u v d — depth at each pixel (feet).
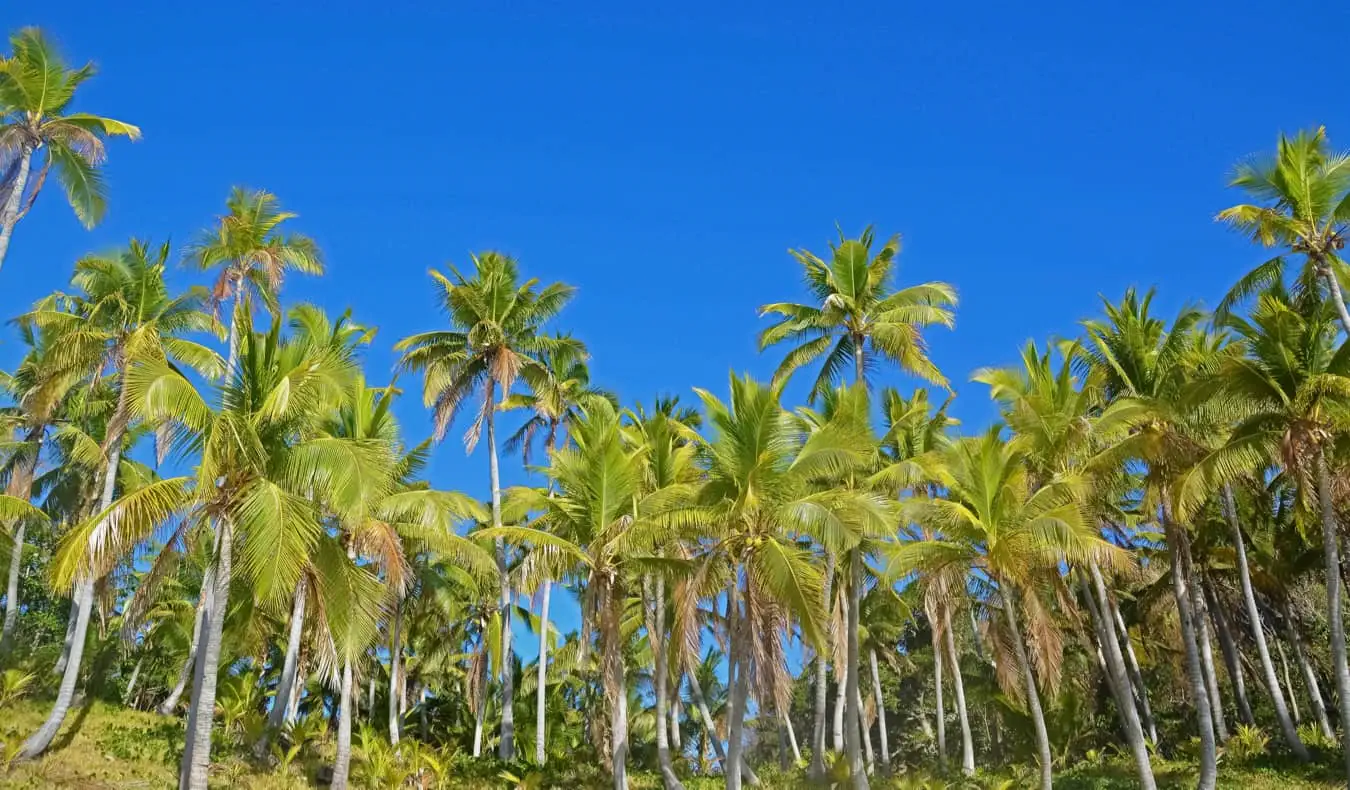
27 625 121.19
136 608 56.85
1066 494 73.61
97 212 81.82
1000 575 72.90
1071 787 90.43
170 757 79.97
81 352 78.59
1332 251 73.87
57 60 77.46
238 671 125.80
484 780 90.68
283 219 98.78
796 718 172.86
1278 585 105.09
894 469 81.35
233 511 57.52
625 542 73.10
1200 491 72.08
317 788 80.38
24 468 95.86
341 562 61.52
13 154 75.31
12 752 70.59
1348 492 73.67
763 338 92.79
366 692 143.43
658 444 84.58
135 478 103.71
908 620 132.36
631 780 104.73
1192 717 126.82
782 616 69.56
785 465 70.69
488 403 100.78
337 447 58.54
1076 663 120.26
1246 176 76.07
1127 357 83.46
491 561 80.28
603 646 77.56
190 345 76.13
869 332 90.17
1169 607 115.65
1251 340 72.64
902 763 145.59
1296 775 85.51
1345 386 66.08
